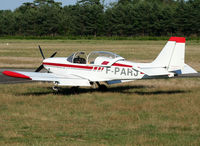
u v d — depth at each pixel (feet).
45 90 124.36
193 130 70.44
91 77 118.32
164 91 122.11
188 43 564.30
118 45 510.99
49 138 65.10
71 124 74.64
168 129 71.41
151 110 88.48
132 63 112.27
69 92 121.49
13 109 89.86
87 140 63.98
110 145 60.49
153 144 60.59
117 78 113.39
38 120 79.10
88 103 99.45
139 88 131.03
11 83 143.13
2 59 263.08
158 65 110.63
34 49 403.75
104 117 81.61
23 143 61.36
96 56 118.32
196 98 103.60
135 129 71.20
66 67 124.57
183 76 169.99
